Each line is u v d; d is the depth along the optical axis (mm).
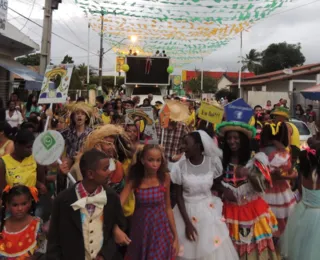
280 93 29656
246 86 38938
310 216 4273
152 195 3680
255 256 4109
